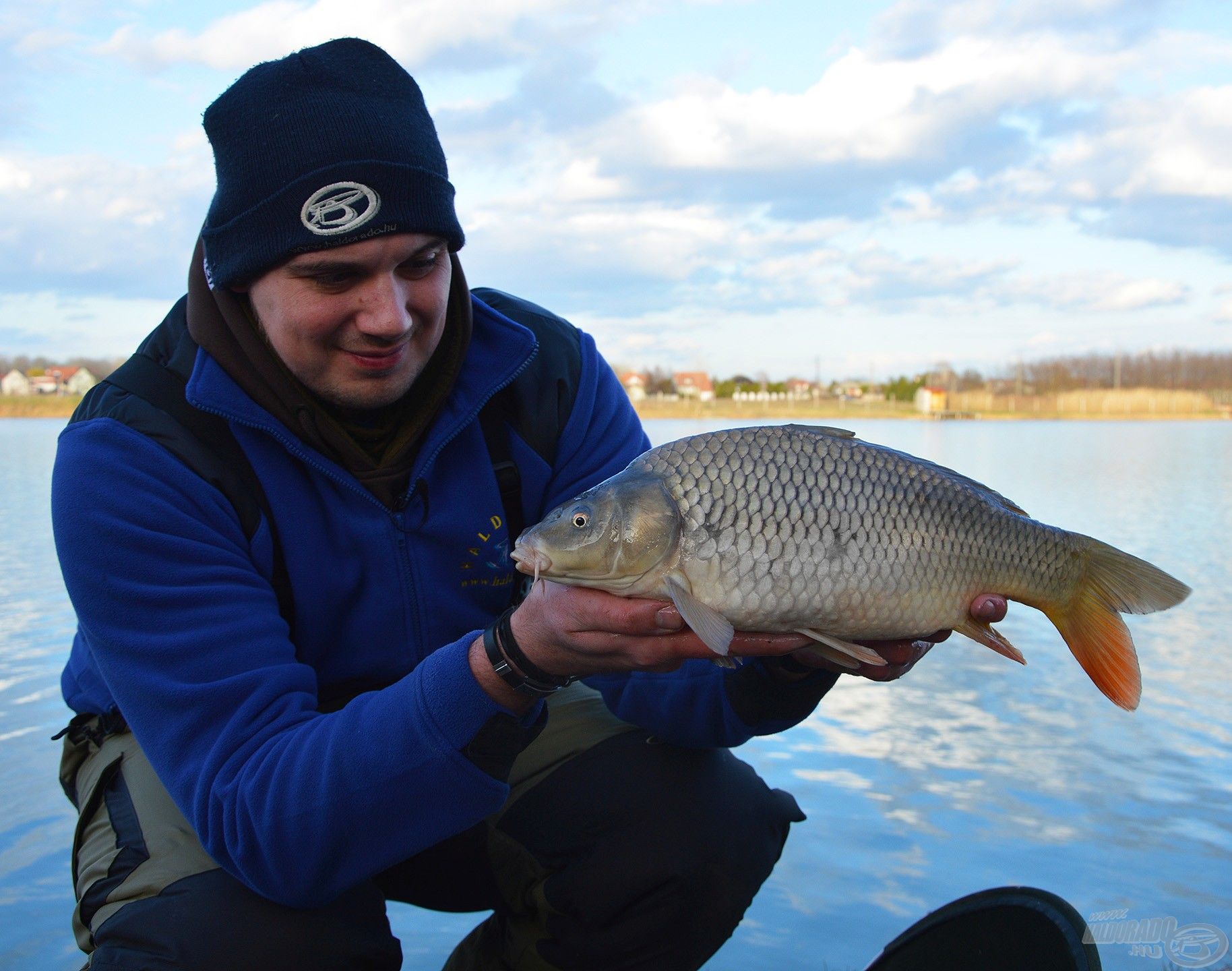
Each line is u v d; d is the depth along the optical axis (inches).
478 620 87.8
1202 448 958.4
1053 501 463.5
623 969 84.4
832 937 100.8
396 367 77.5
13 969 94.3
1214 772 140.6
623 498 72.6
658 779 86.7
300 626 80.8
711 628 67.5
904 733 160.1
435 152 77.4
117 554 71.4
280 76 73.5
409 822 68.6
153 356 82.7
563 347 96.3
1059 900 66.8
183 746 69.9
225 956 67.3
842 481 75.9
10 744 153.5
